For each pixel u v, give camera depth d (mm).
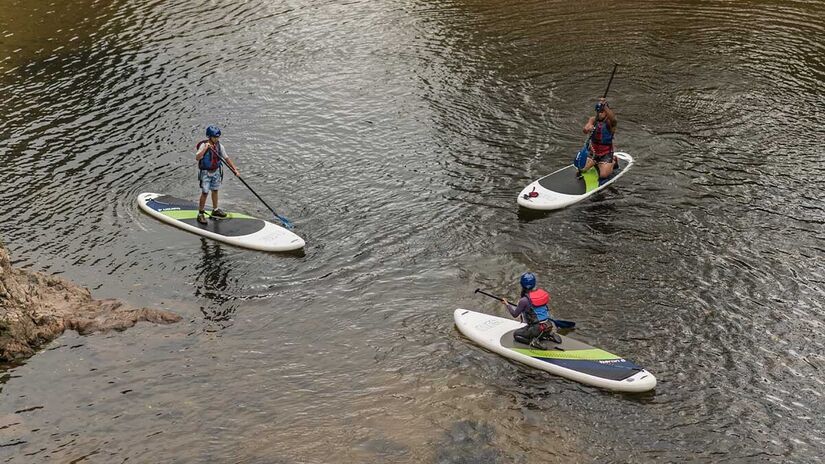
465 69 21594
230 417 10148
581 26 24297
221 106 19828
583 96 19859
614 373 10680
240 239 14375
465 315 12133
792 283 12828
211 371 11070
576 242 14234
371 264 13797
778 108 19031
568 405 10336
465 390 10656
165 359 11312
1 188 16172
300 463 9273
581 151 15906
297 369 11133
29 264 13602
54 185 16328
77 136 18359
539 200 15359
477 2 26578
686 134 17969
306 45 23375
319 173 16906
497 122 18766
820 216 14719
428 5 26375
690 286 12852
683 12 25250
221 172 14805
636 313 12227
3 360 11234
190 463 9328
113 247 14289
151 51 22969
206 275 13508
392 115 19250
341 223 15094
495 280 13234
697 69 21172
